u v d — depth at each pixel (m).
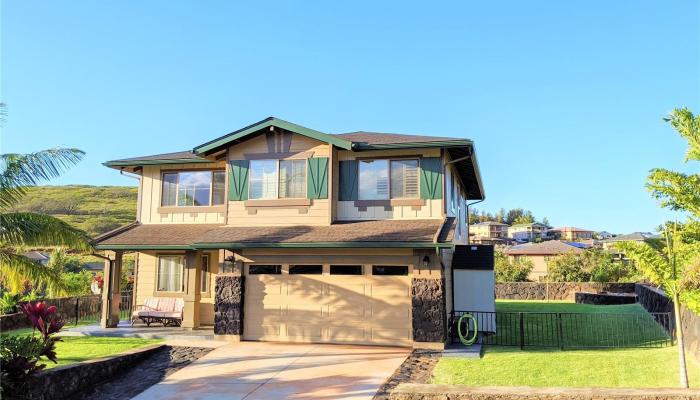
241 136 14.61
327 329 13.28
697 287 8.27
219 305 13.84
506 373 9.77
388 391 8.80
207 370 10.73
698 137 8.95
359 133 18.33
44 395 8.89
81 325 16.59
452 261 15.94
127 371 11.18
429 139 14.23
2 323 15.23
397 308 12.87
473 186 20.42
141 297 16.94
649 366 9.93
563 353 11.65
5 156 10.48
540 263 47.56
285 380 9.78
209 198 16.84
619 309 21.25
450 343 13.17
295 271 13.73
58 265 22.78
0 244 10.68
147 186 17.50
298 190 14.41
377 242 12.22
